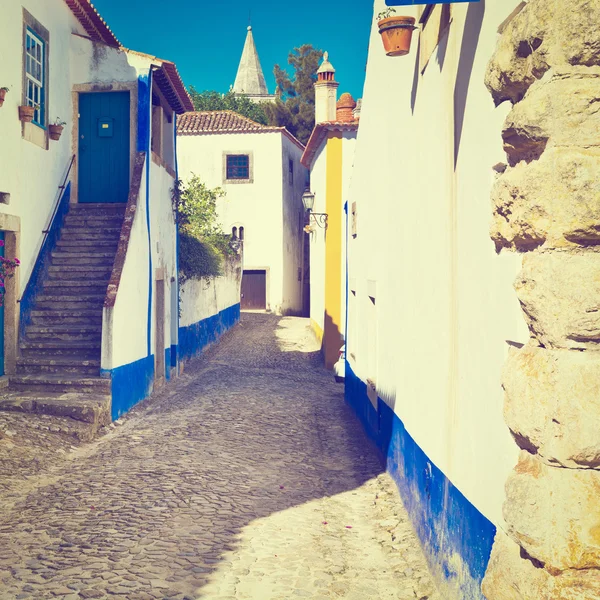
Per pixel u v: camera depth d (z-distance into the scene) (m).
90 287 12.57
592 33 2.73
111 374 10.78
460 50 4.48
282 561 5.49
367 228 10.16
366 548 5.94
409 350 6.61
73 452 8.65
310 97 42.47
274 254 32.25
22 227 11.33
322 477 8.31
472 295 4.16
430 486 5.43
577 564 2.67
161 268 14.76
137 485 7.28
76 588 4.73
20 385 10.75
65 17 13.57
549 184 2.78
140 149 13.77
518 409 2.95
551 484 2.75
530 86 3.02
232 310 26.70
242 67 64.88
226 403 12.96
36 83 12.00
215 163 32.12
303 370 19.12
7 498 6.64
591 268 2.72
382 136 8.51
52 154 12.80
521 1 3.20
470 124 4.21
